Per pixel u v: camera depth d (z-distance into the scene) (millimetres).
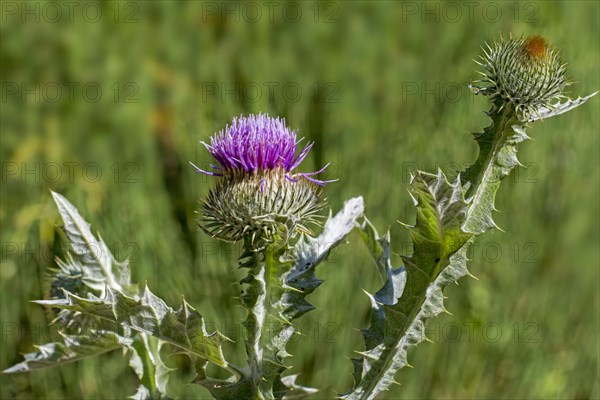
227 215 2914
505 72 3020
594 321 8406
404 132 7676
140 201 7105
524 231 8148
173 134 8008
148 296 2641
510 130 3035
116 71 8461
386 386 2883
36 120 8234
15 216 7402
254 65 8320
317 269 6867
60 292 3311
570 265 8570
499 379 7871
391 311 2854
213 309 6688
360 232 3244
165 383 3213
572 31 8750
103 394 7023
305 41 8648
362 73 8484
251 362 2803
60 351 3156
